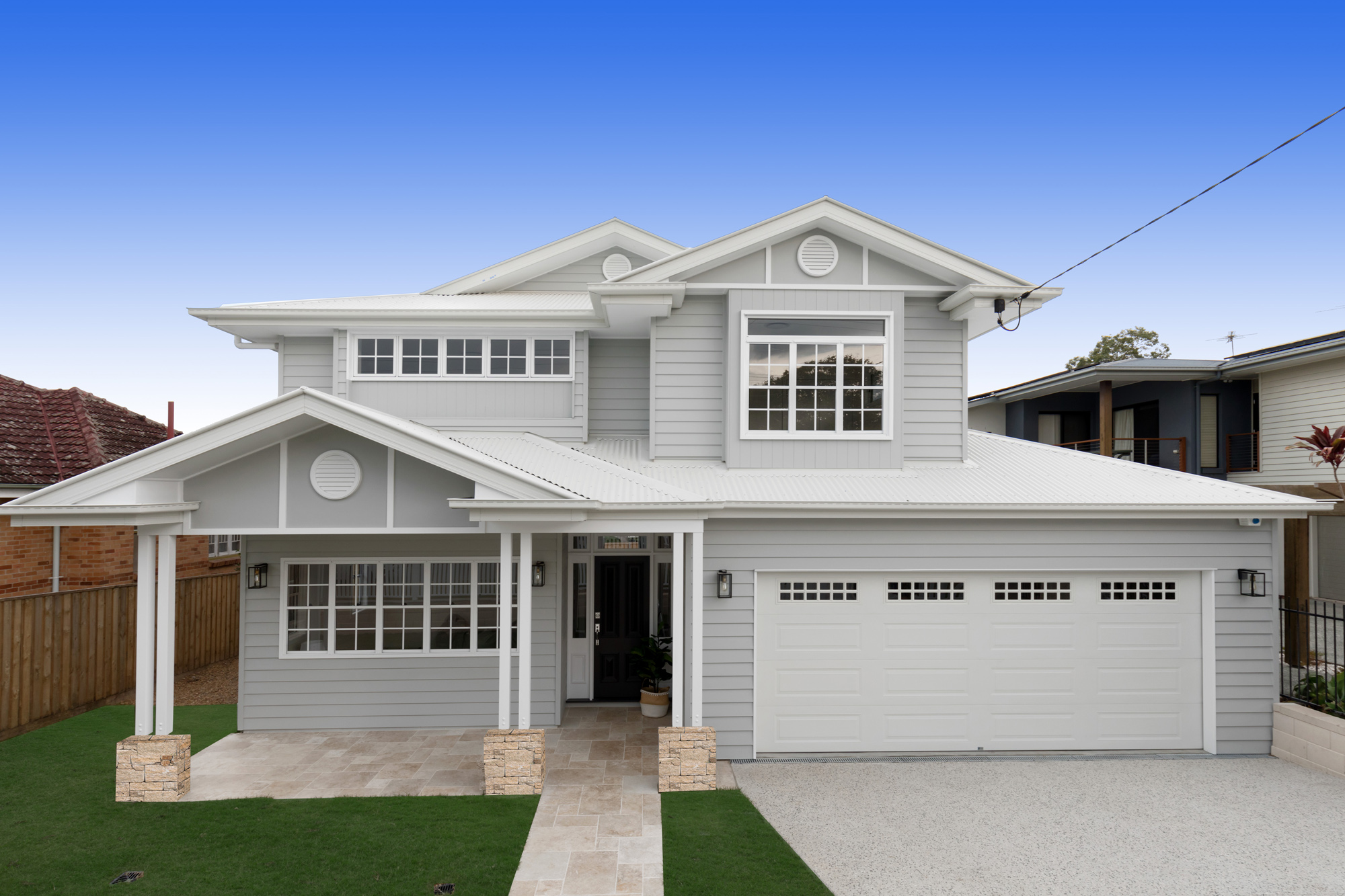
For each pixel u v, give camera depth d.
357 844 6.82
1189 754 9.57
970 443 12.57
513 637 10.59
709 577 9.38
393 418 8.82
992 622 9.68
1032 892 6.17
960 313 10.92
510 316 11.23
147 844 6.80
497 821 7.33
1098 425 21.94
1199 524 9.70
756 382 10.76
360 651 10.50
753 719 9.31
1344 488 14.01
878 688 9.60
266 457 8.30
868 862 6.64
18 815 7.45
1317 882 6.35
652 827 7.24
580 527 8.39
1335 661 9.27
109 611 11.78
